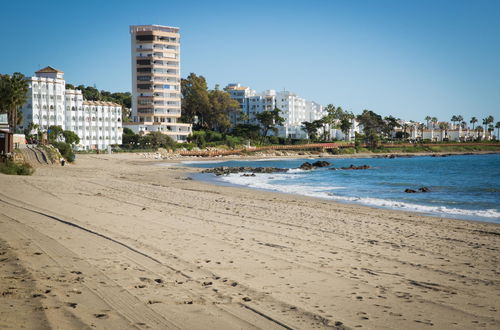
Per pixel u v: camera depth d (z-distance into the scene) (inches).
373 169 3235.7
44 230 534.0
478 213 984.3
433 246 558.3
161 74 5733.3
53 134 4301.2
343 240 577.3
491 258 493.4
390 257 484.4
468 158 5723.4
